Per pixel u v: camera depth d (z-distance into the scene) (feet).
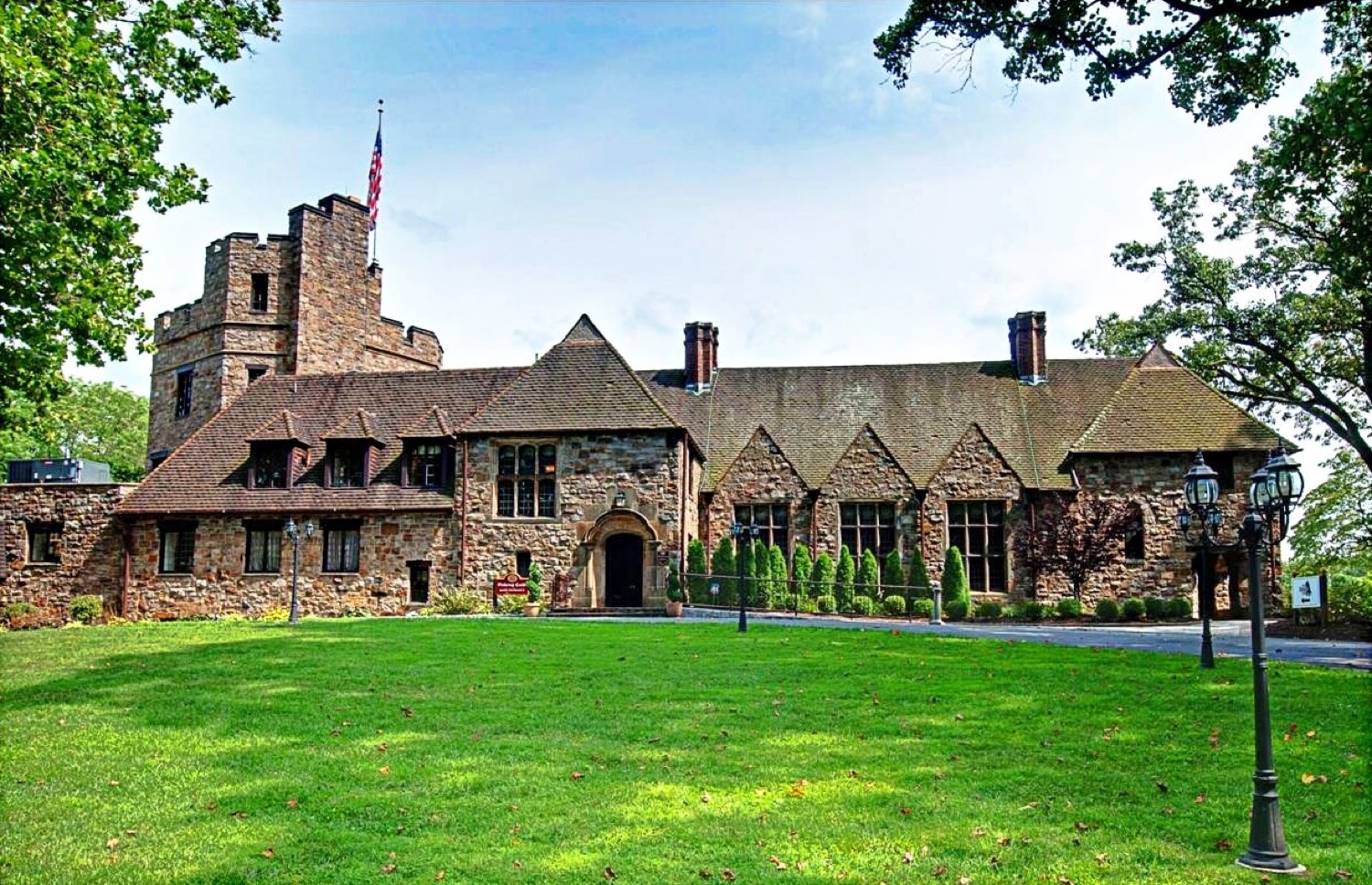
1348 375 122.93
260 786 34.40
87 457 215.92
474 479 110.11
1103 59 54.39
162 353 148.46
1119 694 49.08
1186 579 114.42
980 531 118.32
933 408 130.72
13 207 56.18
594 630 78.43
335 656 62.18
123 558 113.50
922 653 64.13
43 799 33.27
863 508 120.57
